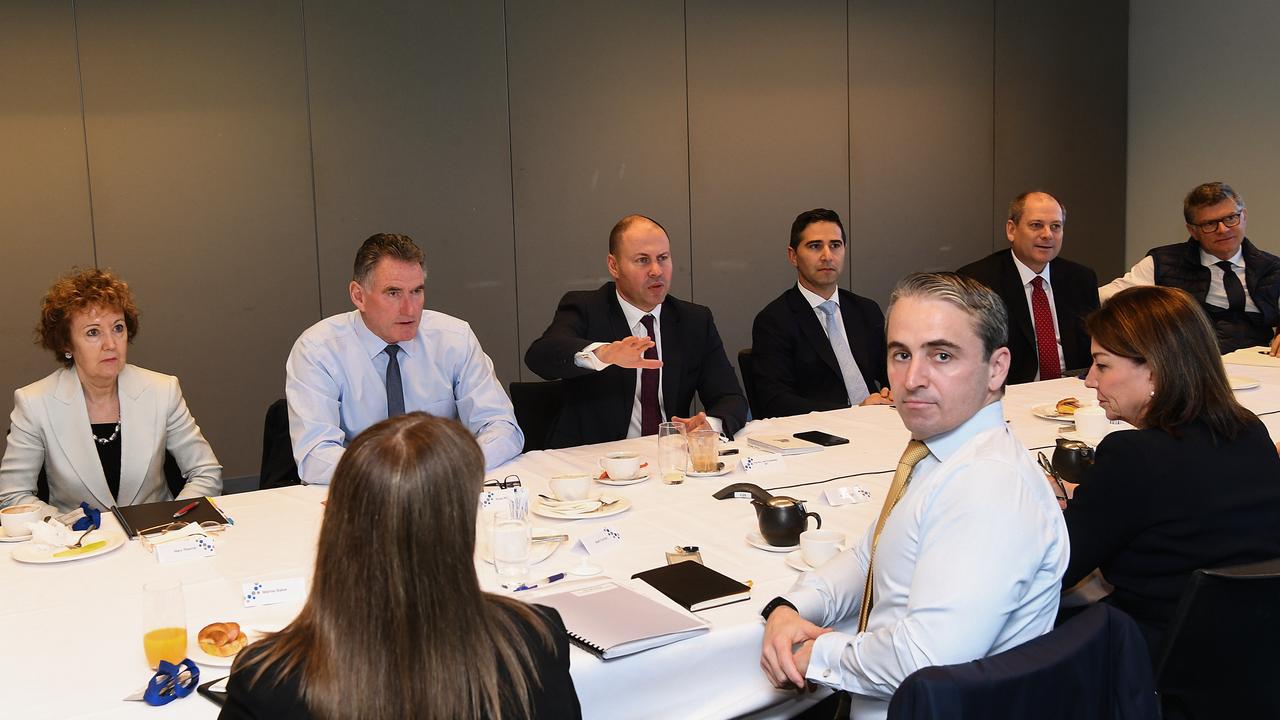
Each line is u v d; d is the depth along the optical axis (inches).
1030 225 162.7
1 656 58.5
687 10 224.7
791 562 71.1
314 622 39.1
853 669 54.6
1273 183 235.5
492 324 215.6
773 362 148.6
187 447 115.3
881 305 251.3
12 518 83.8
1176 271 186.5
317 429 103.8
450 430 40.3
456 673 38.5
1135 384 68.6
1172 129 259.6
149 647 55.3
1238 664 57.2
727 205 233.1
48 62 179.9
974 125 255.8
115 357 108.3
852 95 242.5
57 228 183.0
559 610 61.0
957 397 54.9
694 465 99.3
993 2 254.1
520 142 213.8
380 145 202.7
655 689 57.3
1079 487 68.6
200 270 192.5
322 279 201.3
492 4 208.8
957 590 50.9
